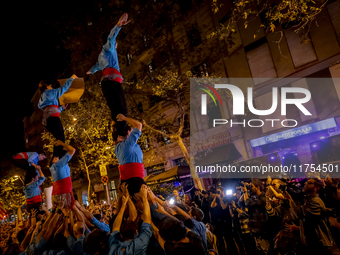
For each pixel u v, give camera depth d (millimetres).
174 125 19000
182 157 21125
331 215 4406
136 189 3301
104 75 3691
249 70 15977
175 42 19734
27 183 6281
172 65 15953
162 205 3510
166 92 14914
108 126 19125
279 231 4992
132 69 24297
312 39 13469
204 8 18328
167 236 2666
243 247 6355
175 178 14352
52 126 4500
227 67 17078
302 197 5637
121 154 3426
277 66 14828
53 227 4000
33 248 3908
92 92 17234
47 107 4562
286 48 14391
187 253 2633
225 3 16719
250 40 15820
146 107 23391
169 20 16219
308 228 4465
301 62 13891
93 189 30953
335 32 12703
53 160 4422
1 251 8367
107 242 3166
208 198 6930
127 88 17438
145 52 22062
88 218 4469
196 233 3141
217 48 17125
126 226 2916
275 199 5332
